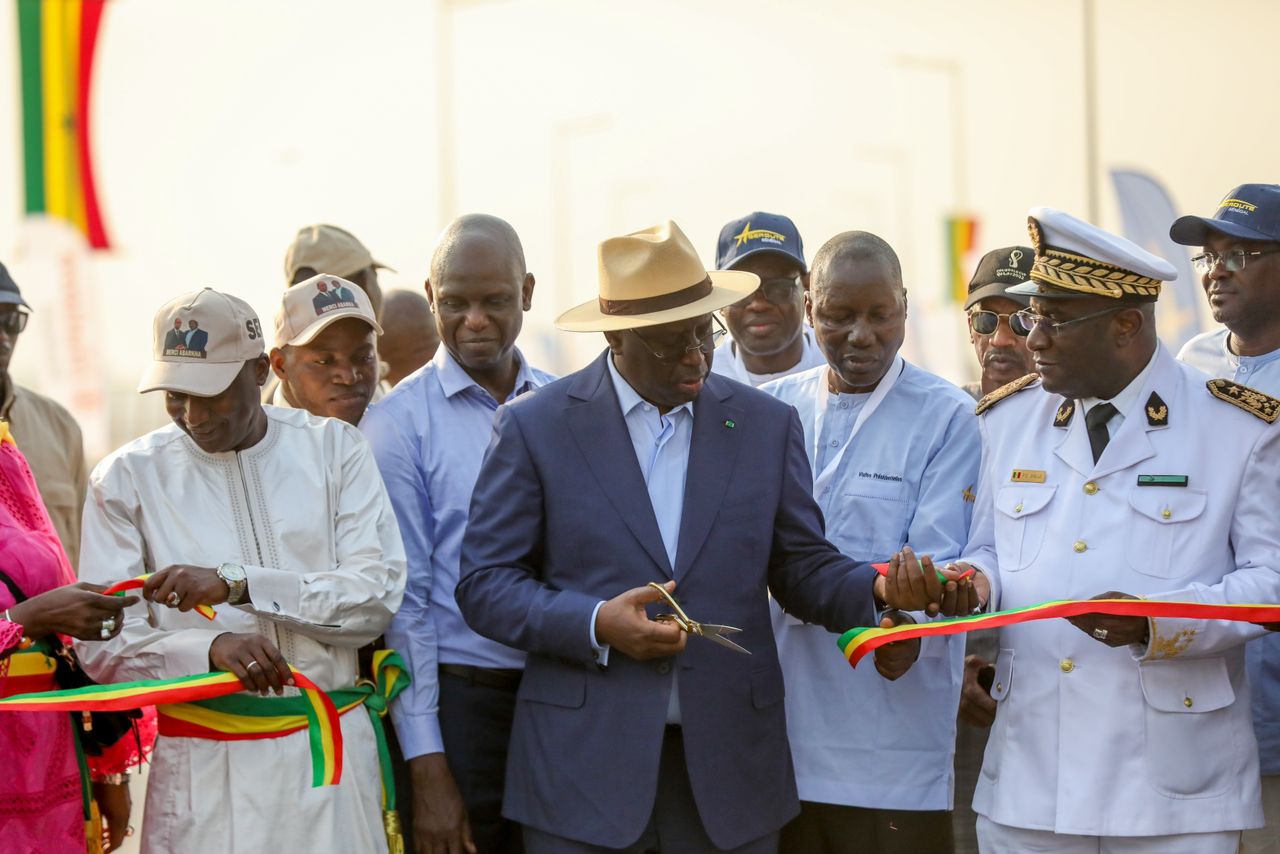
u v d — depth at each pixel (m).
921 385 4.66
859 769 4.46
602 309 4.18
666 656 4.05
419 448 4.70
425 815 4.39
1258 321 4.84
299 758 3.97
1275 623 3.99
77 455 5.84
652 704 4.03
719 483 4.17
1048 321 3.98
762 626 4.19
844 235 4.57
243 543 4.07
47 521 4.33
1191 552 3.93
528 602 4.05
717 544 4.13
